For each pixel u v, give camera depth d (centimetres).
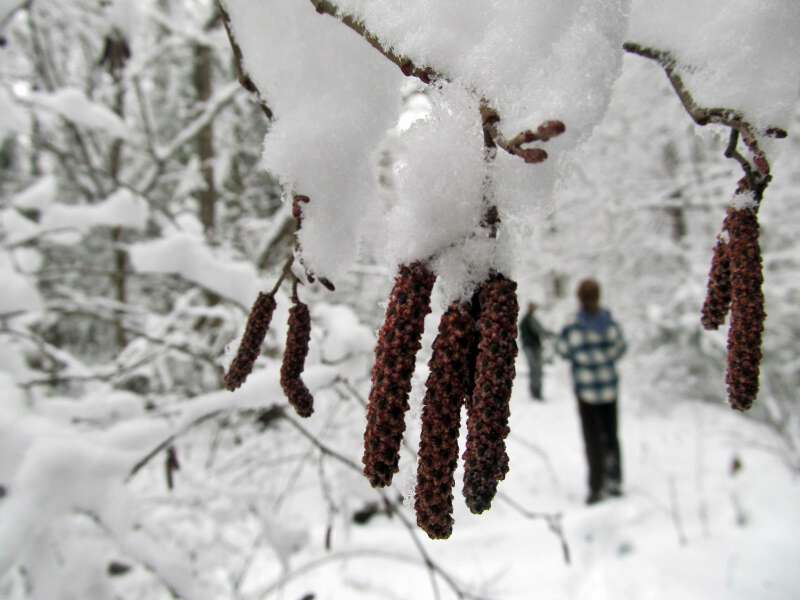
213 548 287
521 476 539
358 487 301
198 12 542
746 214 88
